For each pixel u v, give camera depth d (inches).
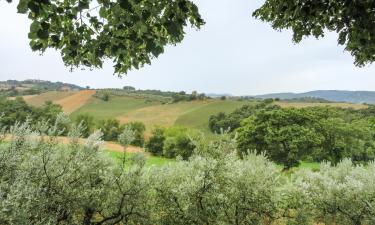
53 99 7583.7
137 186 316.8
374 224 362.3
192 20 279.3
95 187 311.4
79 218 316.8
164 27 275.3
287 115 2965.1
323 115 3462.1
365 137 3297.2
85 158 305.3
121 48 268.8
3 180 230.2
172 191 321.7
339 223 383.6
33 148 283.0
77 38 271.9
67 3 255.8
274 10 413.1
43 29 233.0
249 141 2970.0
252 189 331.3
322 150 3147.1
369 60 396.2
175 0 258.8
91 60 287.6
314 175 410.6
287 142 2856.8
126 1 231.6
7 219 187.5
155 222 326.3
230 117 5885.8
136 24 251.4
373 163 419.2
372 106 5383.9
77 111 7214.6
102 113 7327.8
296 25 402.9
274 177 356.5
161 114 7470.5
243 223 332.2
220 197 313.6
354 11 324.5
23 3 212.2
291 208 371.9
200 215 317.1
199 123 6697.8
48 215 252.1
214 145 336.5
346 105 6879.9
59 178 284.7
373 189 371.2
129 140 322.0
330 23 379.2
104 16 259.4
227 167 331.0
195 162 335.0
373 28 331.9
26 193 211.8
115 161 340.8
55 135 295.7
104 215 324.2
